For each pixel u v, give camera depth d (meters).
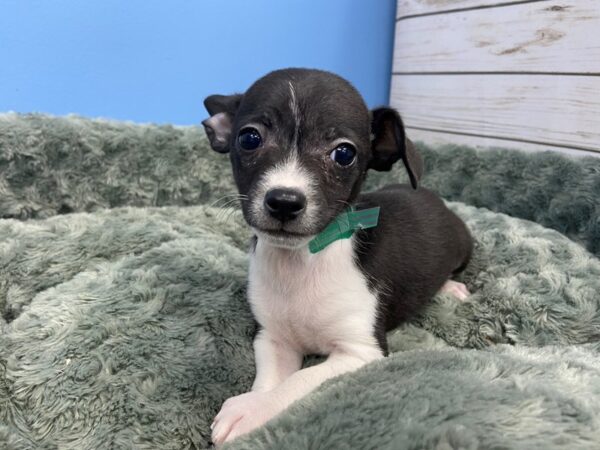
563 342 0.23
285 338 0.23
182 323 0.22
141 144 0.37
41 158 0.34
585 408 0.14
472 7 0.39
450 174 0.39
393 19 0.47
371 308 0.23
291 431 0.14
